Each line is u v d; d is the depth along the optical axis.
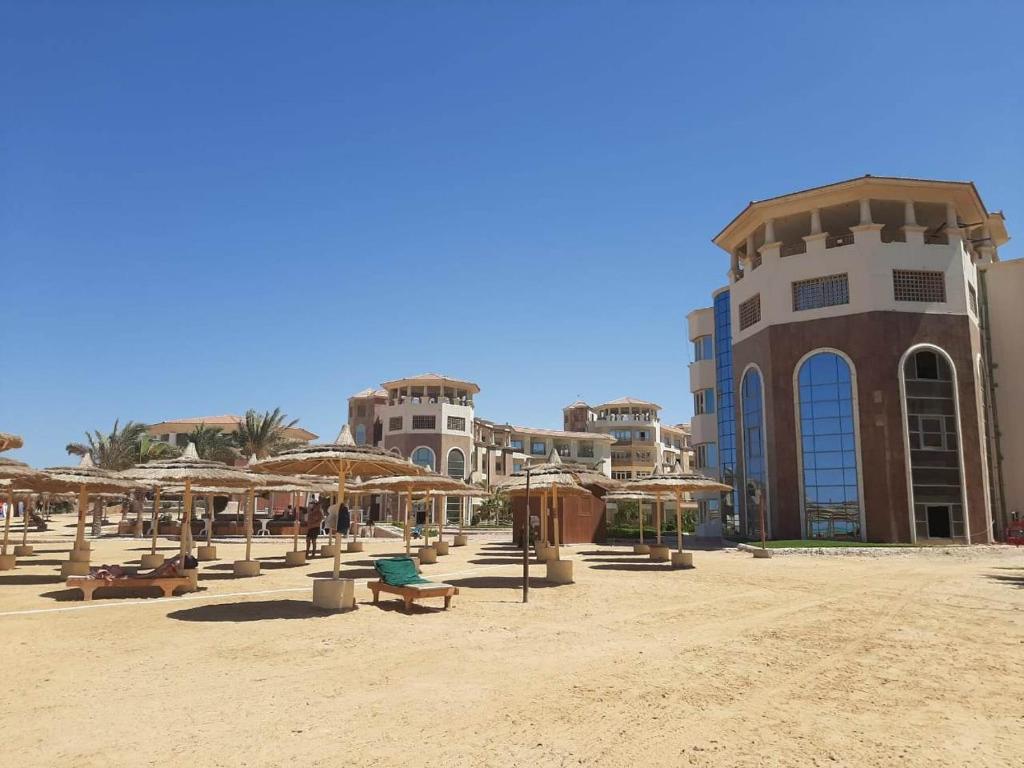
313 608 11.95
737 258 37.31
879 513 29.11
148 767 4.85
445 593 11.95
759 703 6.61
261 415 56.31
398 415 67.56
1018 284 33.88
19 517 58.62
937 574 18.62
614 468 88.31
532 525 29.91
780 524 31.19
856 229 31.08
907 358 29.95
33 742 5.33
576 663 8.15
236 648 8.74
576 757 5.14
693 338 45.91
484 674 7.57
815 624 11.04
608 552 26.67
